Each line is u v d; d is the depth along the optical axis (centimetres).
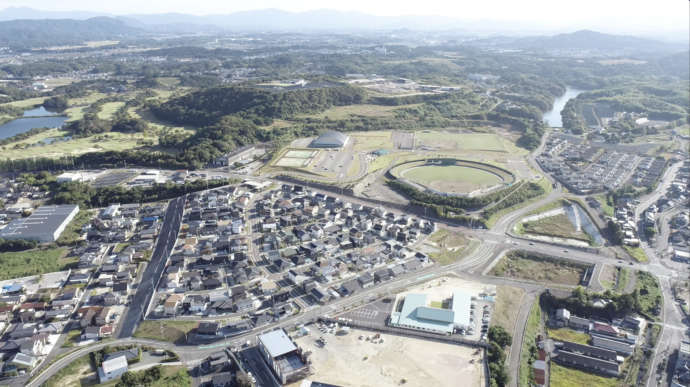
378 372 13638
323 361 14075
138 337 15200
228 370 13775
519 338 15462
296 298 17425
